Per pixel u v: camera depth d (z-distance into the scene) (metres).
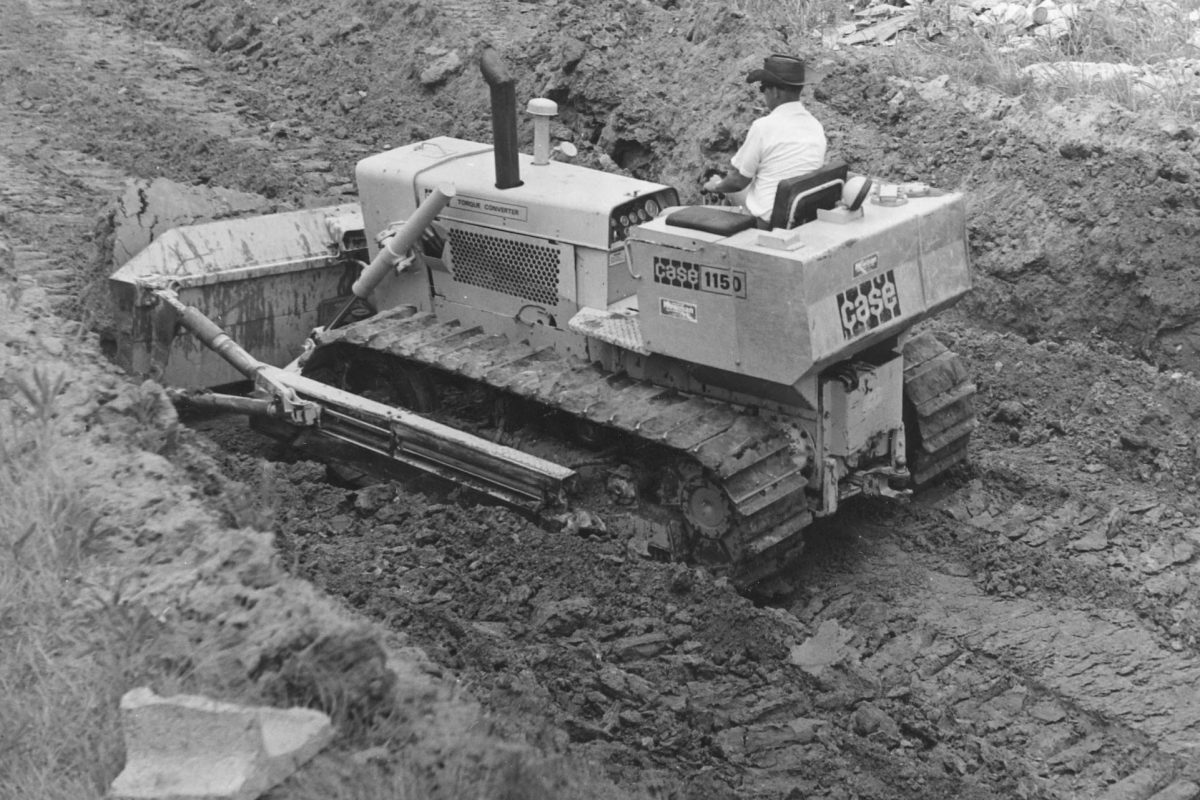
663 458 8.16
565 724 6.09
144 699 4.34
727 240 7.52
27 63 15.38
